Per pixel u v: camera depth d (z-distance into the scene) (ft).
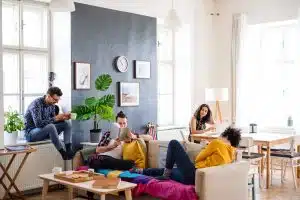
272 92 26.40
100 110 20.07
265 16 25.86
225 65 27.55
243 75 26.53
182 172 14.88
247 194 14.94
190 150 16.33
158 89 26.81
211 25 28.14
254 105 26.91
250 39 26.89
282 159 20.81
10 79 19.94
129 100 22.89
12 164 17.80
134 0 23.12
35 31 20.72
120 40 22.43
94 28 21.13
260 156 19.04
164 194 14.16
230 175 14.14
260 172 20.49
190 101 26.94
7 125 18.11
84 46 20.71
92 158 17.25
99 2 21.34
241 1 26.89
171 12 20.12
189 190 13.56
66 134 19.62
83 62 20.65
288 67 25.84
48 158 19.10
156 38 24.59
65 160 19.65
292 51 25.71
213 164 14.21
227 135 15.52
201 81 27.53
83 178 14.20
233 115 26.89
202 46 27.58
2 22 18.57
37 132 18.84
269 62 26.50
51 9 14.57
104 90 21.03
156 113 24.59
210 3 28.02
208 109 23.18
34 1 20.56
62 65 20.59
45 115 19.21
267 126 25.96
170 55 27.50
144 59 23.80
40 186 18.81
